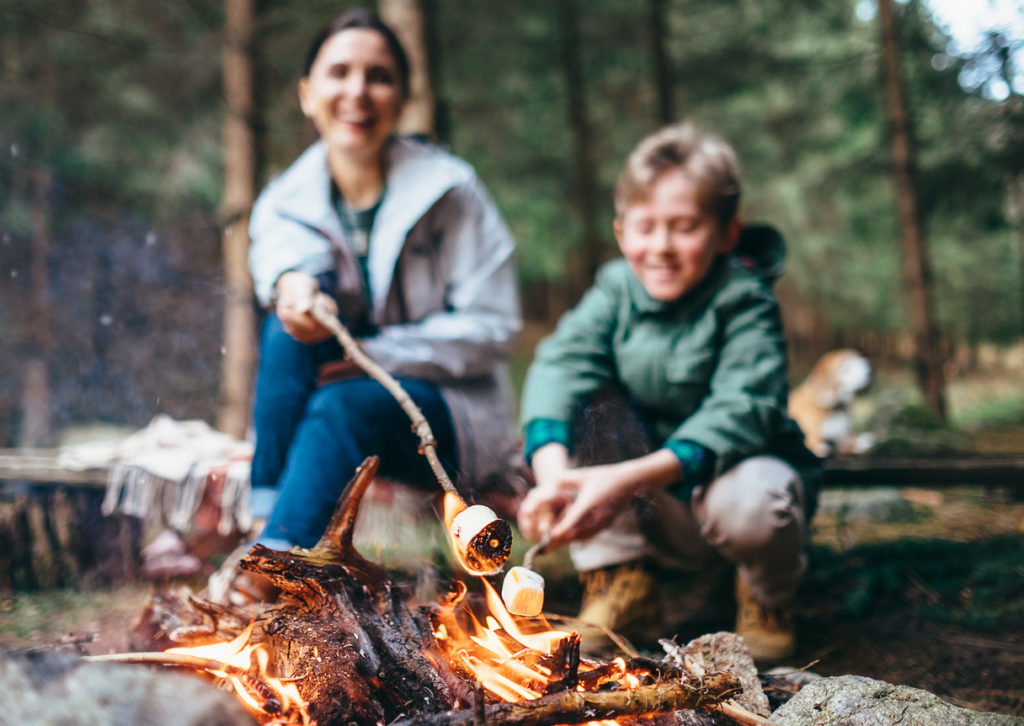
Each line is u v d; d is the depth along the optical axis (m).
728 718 1.69
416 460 2.59
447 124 5.64
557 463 2.57
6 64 8.06
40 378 7.95
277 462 2.61
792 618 2.52
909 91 8.13
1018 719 1.70
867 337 17.17
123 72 8.13
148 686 1.15
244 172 5.94
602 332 2.80
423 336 2.71
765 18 8.97
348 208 2.97
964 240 10.30
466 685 1.50
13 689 1.11
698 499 2.50
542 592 1.58
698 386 2.67
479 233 2.95
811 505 2.66
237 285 5.82
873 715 1.71
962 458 3.89
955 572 3.26
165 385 7.40
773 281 2.79
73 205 8.79
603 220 11.55
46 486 3.28
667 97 8.48
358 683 1.47
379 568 1.82
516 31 9.36
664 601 2.99
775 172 11.55
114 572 3.25
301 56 7.52
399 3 5.46
